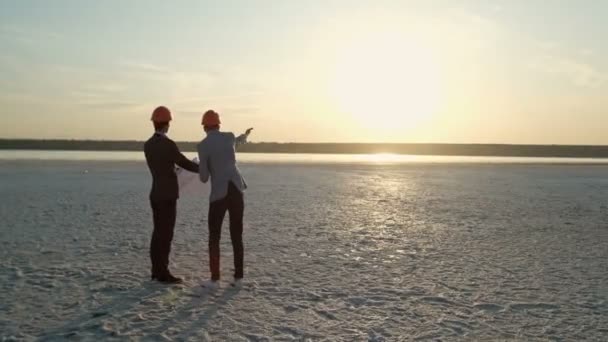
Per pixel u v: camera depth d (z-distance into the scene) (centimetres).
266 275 629
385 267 679
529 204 1489
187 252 762
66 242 825
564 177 2886
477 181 2489
